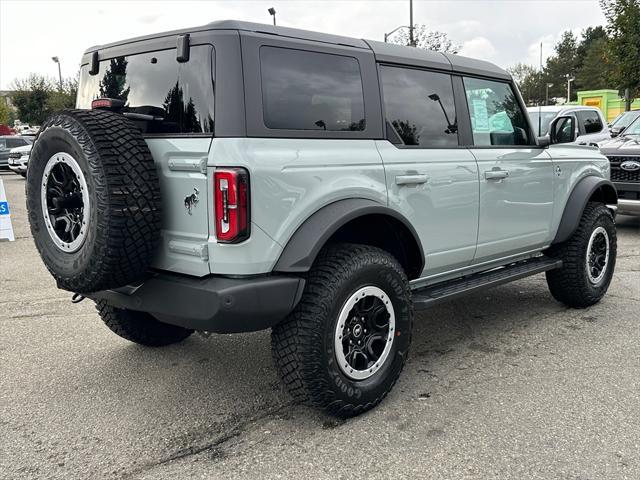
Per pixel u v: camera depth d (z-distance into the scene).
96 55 3.77
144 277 3.24
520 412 3.45
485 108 4.50
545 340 4.66
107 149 2.92
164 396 3.79
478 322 5.15
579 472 2.83
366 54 3.63
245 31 3.05
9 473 2.94
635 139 9.21
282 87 3.16
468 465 2.91
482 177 4.27
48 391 3.88
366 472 2.88
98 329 5.14
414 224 3.79
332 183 3.28
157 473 2.92
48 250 3.24
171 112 3.20
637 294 5.92
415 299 3.91
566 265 5.22
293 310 3.19
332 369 3.21
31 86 55.28
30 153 3.29
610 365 4.12
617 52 17.77
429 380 3.94
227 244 2.94
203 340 4.79
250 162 2.92
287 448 3.12
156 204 3.04
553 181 5.02
